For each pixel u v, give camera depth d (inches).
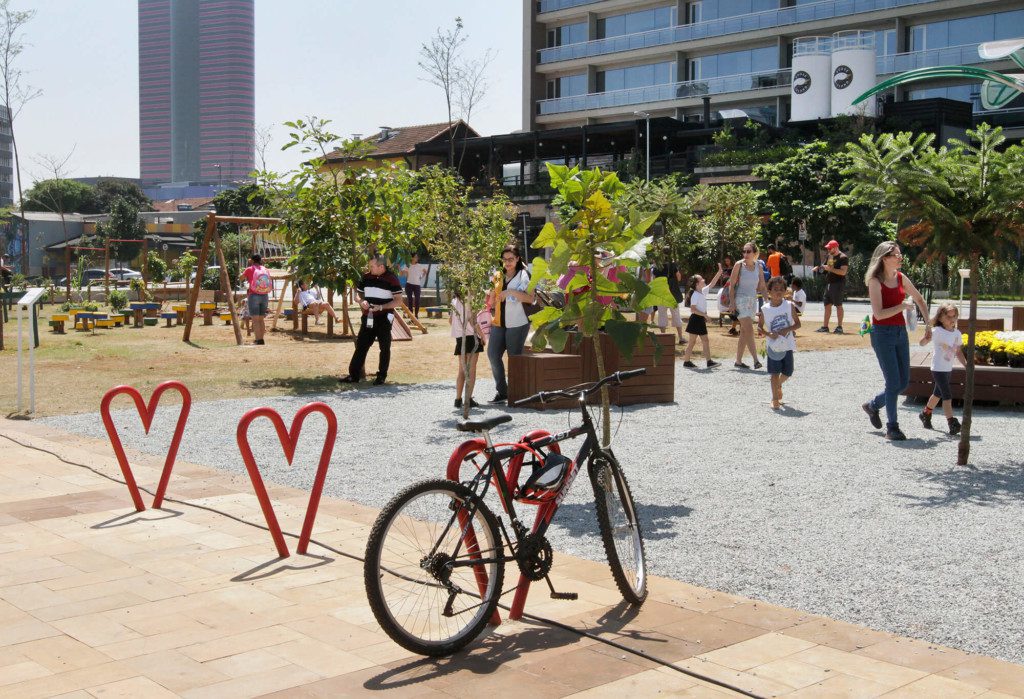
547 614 198.4
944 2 2332.7
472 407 505.4
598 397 509.4
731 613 198.8
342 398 538.6
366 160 725.3
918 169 342.0
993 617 199.3
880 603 207.9
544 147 2733.8
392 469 352.5
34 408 476.7
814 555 244.1
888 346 405.4
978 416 479.8
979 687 161.5
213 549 243.9
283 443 237.9
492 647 181.0
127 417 469.7
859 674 166.9
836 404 512.7
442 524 181.0
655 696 158.7
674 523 275.7
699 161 2308.1
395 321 917.2
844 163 1574.8
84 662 171.6
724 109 2736.2
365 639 183.9
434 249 475.2
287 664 171.5
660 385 518.0
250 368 673.0
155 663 171.3
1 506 287.9
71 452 374.3
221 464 360.5
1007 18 2290.8
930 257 354.3
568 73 3083.2
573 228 261.1
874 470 348.8
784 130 2289.6
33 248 3440.0
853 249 1667.1
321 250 711.1
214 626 190.1
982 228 344.8
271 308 1274.6
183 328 1033.5
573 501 305.9
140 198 5231.3
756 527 271.4
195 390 567.2
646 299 258.4
